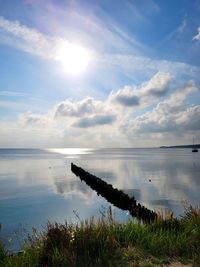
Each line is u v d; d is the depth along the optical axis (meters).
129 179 45.09
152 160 100.75
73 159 113.25
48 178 46.56
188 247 6.90
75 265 6.10
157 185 37.41
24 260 6.43
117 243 6.90
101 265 6.13
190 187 35.03
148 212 17.11
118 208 23.31
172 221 8.53
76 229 7.30
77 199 28.09
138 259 6.39
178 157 122.12
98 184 32.84
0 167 68.62
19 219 19.81
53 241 6.75
